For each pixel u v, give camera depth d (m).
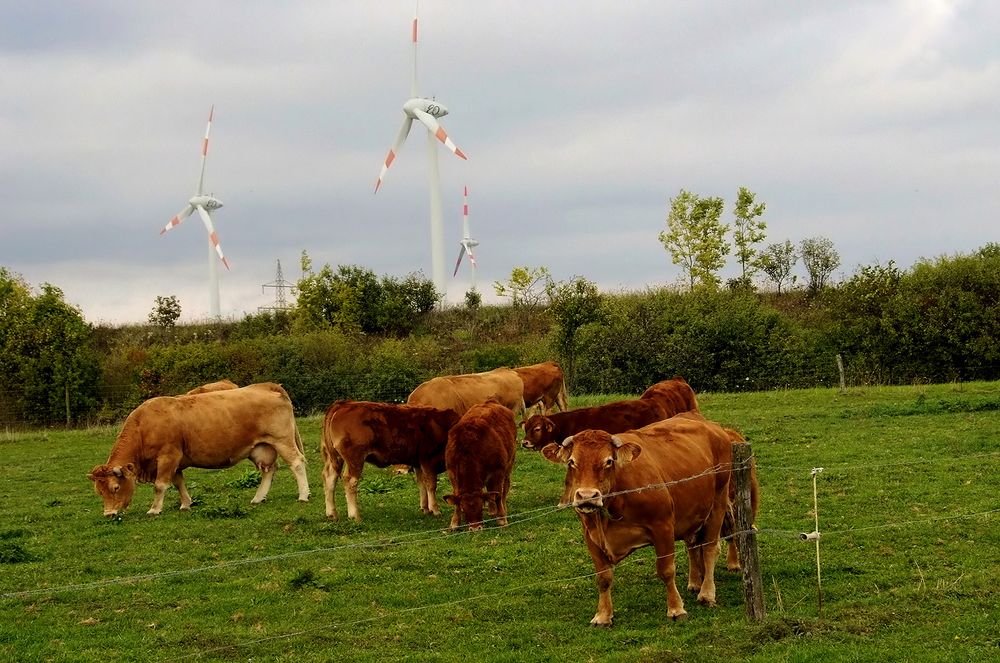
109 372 41.03
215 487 20.67
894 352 38.03
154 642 10.39
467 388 22.89
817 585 10.79
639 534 10.02
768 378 37.34
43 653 10.17
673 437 10.74
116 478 17.23
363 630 10.54
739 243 58.03
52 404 38.81
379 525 15.79
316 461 24.00
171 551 14.67
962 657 8.65
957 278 38.09
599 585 10.26
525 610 10.90
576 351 39.50
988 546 12.30
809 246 58.22
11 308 41.56
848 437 21.81
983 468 17.02
